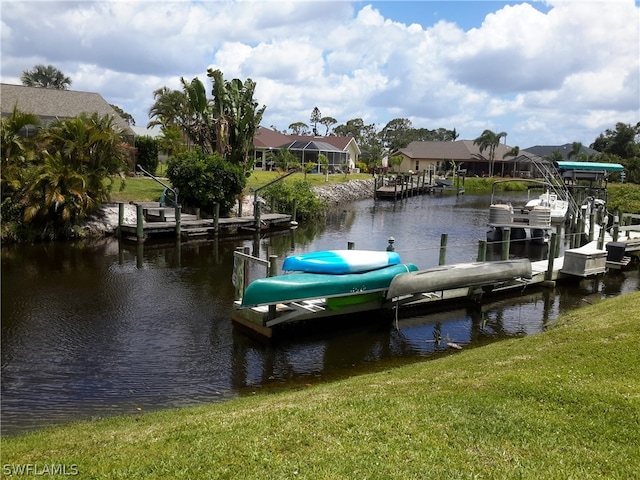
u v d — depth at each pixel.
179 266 18.72
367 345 11.63
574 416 6.18
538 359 8.24
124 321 12.60
